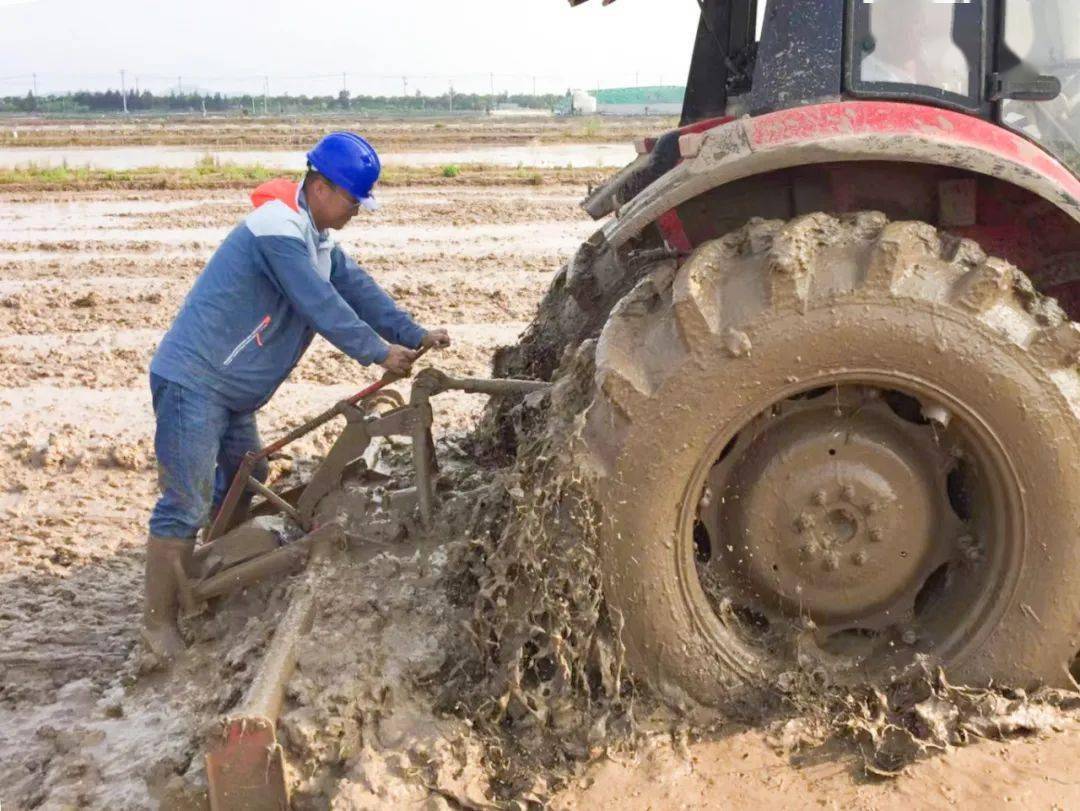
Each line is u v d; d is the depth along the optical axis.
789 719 3.16
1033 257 3.47
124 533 5.14
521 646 3.18
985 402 3.03
